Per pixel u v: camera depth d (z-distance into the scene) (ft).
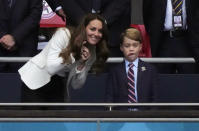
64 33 60.85
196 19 77.20
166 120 55.62
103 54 62.34
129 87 71.10
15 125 55.16
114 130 55.52
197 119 55.67
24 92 62.39
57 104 55.62
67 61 60.13
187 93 75.82
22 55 77.30
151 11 79.41
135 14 85.66
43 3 79.97
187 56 79.05
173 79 75.82
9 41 75.41
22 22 76.33
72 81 63.82
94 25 60.95
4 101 75.05
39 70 61.41
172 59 76.13
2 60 74.74
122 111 55.72
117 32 78.79
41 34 79.56
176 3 78.59
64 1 78.28
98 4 77.82
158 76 75.15
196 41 77.05
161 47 79.66
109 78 72.28
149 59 75.77
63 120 55.36
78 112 55.47
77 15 77.41
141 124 55.57
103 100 74.95
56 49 60.80
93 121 55.42
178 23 78.59
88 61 62.80
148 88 71.20
